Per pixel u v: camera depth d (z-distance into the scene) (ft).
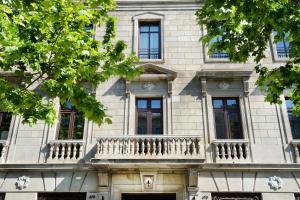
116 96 50.88
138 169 44.73
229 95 50.55
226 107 50.49
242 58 34.17
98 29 55.93
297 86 32.76
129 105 50.08
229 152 46.09
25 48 27.78
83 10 31.30
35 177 45.70
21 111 29.22
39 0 29.81
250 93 50.39
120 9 57.41
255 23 32.55
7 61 28.94
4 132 49.34
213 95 50.60
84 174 45.70
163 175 44.98
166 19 56.80
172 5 57.47
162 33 55.67
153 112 50.49
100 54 32.04
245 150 46.47
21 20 30.40
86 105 28.17
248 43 33.88
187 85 51.37
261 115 48.96
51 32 30.63
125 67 29.73
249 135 47.65
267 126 48.26
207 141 47.42
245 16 31.37
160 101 51.16
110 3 33.88
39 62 29.07
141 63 53.11
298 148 46.73
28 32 29.19
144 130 49.39
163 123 49.03
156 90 51.21
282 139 47.42
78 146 47.55
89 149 47.03
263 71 33.94
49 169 45.57
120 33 55.93
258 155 46.26
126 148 44.27
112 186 44.52
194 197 43.37
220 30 34.50
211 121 48.67
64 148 47.21
